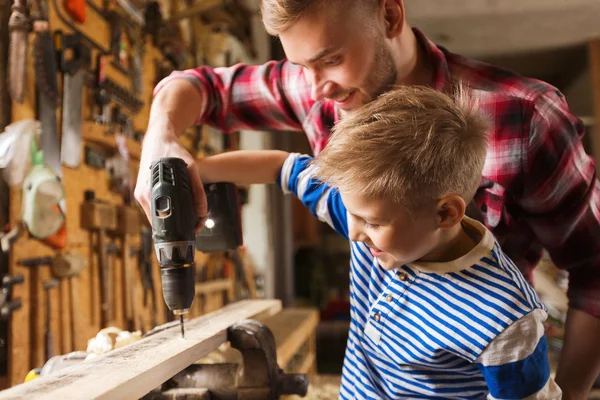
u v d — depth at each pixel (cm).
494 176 125
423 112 92
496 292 94
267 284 480
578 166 121
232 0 382
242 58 482
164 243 105
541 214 129
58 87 206
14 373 178
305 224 585
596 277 125
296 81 150
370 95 117
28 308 188
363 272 113
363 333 114
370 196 87
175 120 132
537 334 91
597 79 473
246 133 486
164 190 104
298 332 259
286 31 107
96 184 243
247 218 485
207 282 375
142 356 97
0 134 168
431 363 101
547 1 408
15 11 179
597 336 123
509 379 91
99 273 238
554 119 120
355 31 107
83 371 87
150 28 300
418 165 87
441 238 97
